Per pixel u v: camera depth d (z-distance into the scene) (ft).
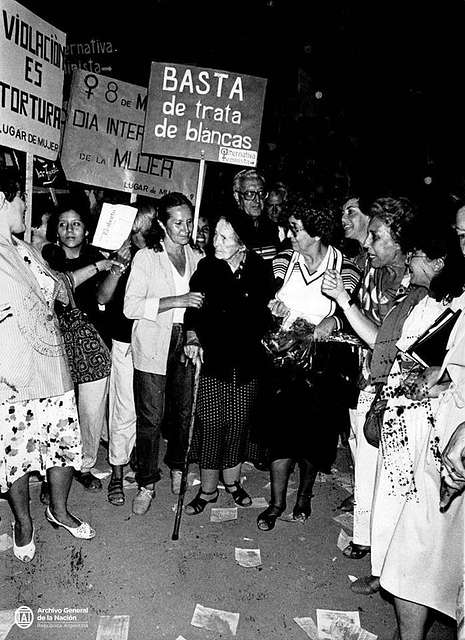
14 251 10.84
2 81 13.48
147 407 13.34
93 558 11.93
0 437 10.59
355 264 13.91
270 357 12.67
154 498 14.32
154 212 14.73
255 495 14.69
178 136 15.85
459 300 8.87
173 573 11.61
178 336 13.62
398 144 35.19
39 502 13.87
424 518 8.84
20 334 10.57
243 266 12.73
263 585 11.38
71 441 11.60
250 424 13.23
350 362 12.80
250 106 15.85
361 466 11.84
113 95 17.01
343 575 11.76
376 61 35.70
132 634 10.04
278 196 16.55
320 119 35.14
